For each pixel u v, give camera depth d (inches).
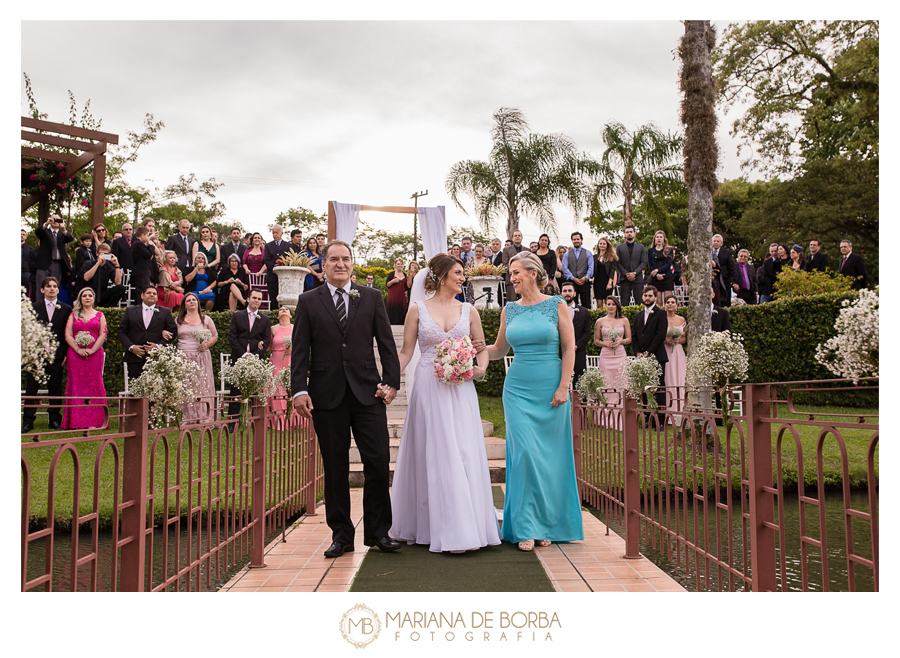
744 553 106.1
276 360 338.3
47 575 76.8
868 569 146.4
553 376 168.4
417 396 170.6
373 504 156.7
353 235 492.7
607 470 199.5
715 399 233.9
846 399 399.5
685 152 316.2
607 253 494.0
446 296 176.1
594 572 138.5
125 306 438.0
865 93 840.9
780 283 480.7
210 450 132.0
